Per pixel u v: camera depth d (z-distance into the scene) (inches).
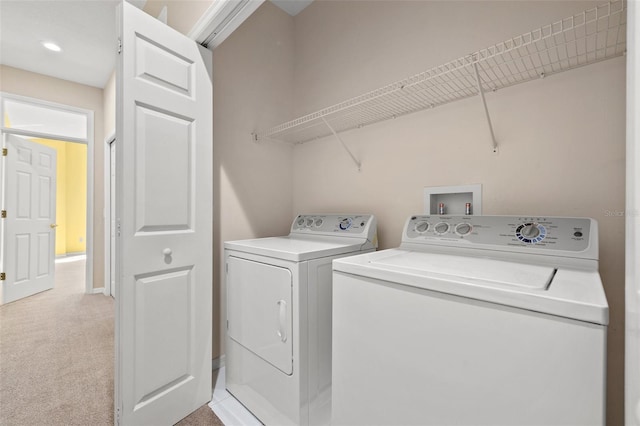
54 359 79.1
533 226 44.4
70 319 108.4
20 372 72.7
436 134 62.8
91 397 63.1
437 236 52.5
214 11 53.5
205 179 61.2
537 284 29.0
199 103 60.2
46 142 245.9
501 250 44.8
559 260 39.7
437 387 31.4
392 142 70.4
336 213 81.6
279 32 91.5
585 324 23.7
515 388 26.9
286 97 93.0
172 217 55.2
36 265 142.7
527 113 51.3
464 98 58.9
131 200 49.0
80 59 122.3
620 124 43.3
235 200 78.6
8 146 129.3
